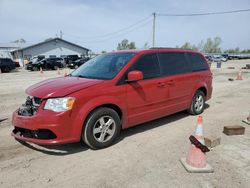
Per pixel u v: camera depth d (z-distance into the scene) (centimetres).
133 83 467
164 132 523
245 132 520
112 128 444
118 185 322
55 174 352
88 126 409
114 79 444
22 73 2508
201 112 678
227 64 4062
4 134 515
